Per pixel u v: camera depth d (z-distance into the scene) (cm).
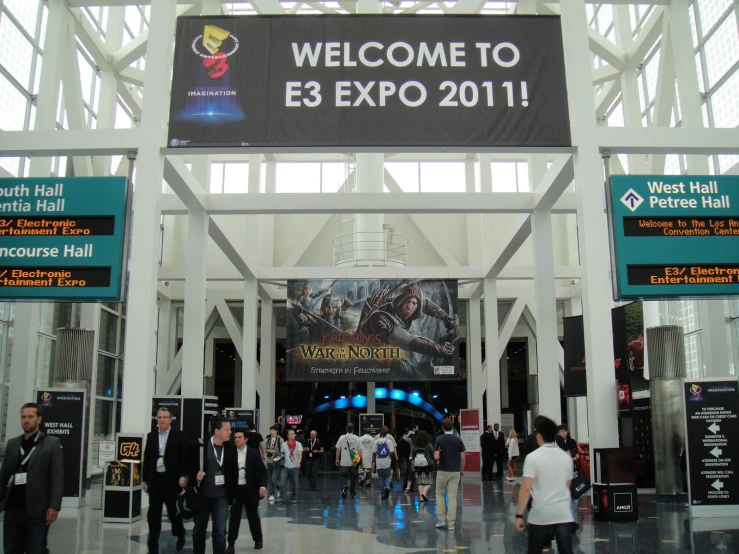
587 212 1363
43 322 2062
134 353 1322
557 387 1750
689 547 959
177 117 1394
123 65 2295
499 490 1894
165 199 1884
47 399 1441
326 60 1409
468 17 1425
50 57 1711
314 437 1934
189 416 1586
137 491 1253
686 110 1608
